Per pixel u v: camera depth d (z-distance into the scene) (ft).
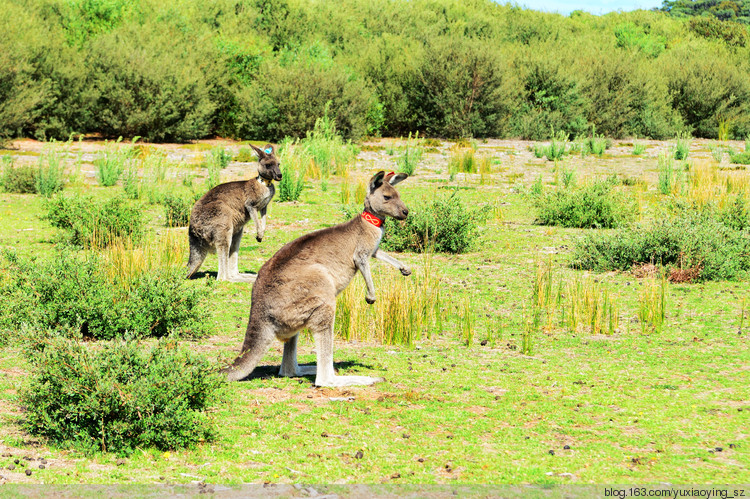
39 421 15.90
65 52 86.33
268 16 112.37
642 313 27.84
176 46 90.89
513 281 33.99
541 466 15.05
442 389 20.18
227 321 27.40
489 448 16.05
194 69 87.76
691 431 17.02
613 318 28.12
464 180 65.41
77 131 86.22
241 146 84.17
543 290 30.37
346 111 88.02
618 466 15.07
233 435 16.52
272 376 21.03
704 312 28.86
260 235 34.40
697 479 14.40
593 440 16.53
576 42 124.36
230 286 32.48
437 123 97.81
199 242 33.27
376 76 101.35
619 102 103.40
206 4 111.24
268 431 16.81
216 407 17.67
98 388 15.49
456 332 27.09
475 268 36.42
